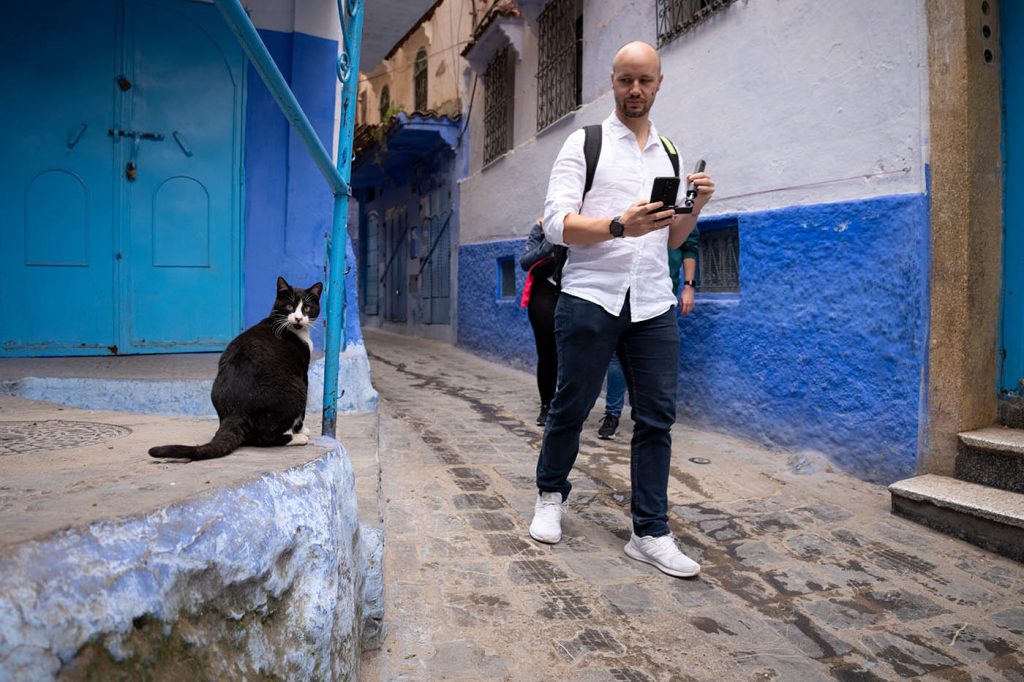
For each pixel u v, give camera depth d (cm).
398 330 1495
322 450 193
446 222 1198
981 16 368
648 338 289
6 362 434
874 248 396
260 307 514
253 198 512
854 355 409
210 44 501
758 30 485
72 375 386
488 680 209
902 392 381
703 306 531
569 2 776
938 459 369
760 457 452
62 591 99
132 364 443
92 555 107
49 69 467
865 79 406
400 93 1515
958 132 361
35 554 99
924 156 374
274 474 158
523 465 431
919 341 372
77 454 186
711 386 522
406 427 524
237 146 508
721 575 287
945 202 367
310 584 153
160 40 490
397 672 211
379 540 227
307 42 514
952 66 362
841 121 421
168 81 493
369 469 320
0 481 145
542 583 274
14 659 89
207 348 504
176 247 496
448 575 277
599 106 710
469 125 1116
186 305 500
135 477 149
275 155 516
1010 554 302
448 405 626
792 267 451
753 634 242
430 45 1342
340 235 236
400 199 1494
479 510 349
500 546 307
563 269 300
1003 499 321
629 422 557
